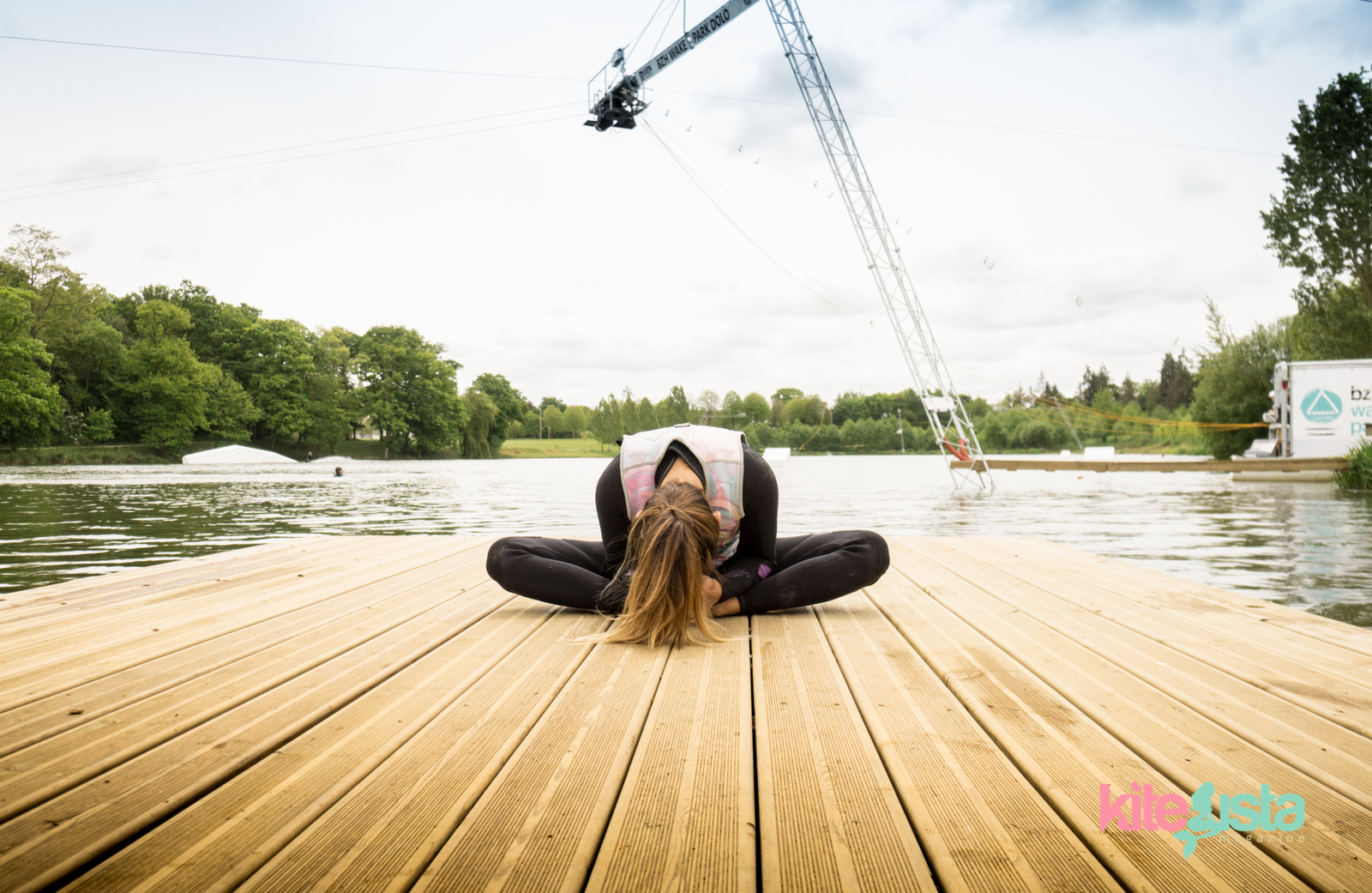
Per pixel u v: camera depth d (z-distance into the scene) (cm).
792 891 88
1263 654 193
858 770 123
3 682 174
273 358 5638
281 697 162
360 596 287
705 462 228
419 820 106
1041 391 8450
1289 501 1184
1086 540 729
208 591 298
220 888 89
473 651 203
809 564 241
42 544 717
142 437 4731
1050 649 199
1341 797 112
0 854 96
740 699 161
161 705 156
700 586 208
